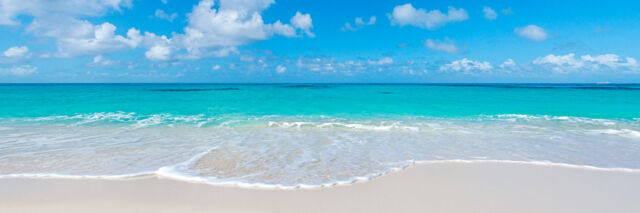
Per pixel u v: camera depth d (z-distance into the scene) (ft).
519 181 17.70
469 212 13.64
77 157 21.86
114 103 70.08
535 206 14.37
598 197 15.52
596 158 22.90
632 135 32.35
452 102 78.48
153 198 14.65
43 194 14.92
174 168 19.12
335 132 33.81
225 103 73.41
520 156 23.39
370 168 19.80
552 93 129.29
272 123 39.99
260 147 25.81
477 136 31.63
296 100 85.30
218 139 29.37
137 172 18.31
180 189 15.78
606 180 17.99
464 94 122.01
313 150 24.90
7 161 20.57
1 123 38.47
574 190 16.39
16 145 25.67
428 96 107.34
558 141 29.17
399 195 15.44
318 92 142.41
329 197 15.07
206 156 22.39
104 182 16.62
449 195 15.52
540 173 19.20
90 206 13.71
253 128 36.35
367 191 15.89
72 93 113.29
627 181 17.85
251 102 77.30
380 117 48.06
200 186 16.21
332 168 19.74
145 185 16.28
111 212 13.19
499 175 18.72
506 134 32.86
